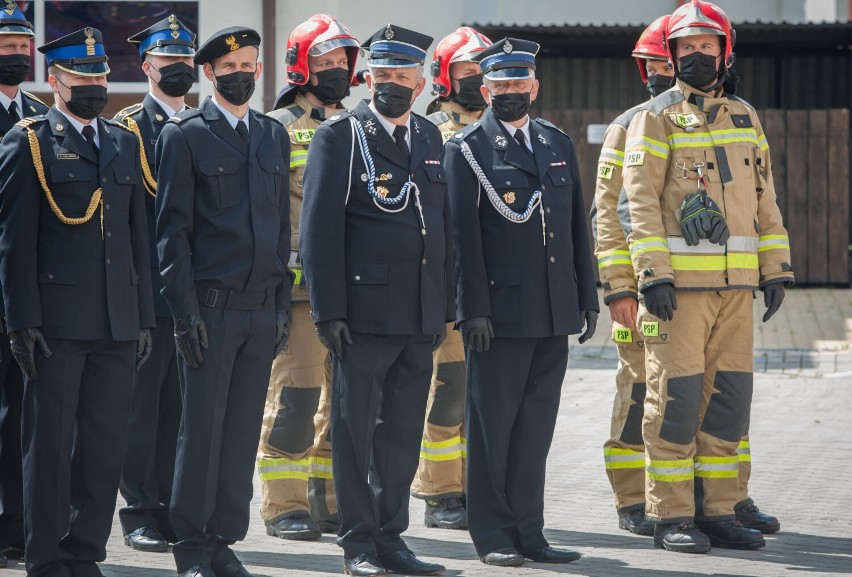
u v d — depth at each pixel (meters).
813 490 11.19
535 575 8.30
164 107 9.38
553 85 26.75
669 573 8.33
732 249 9.08
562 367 8.92
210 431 7.87
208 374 7.84
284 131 8.36
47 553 7.80
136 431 9.10
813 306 23.27
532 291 8.63
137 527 9.12
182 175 7.83
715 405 9.22
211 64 8.02
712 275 9.03
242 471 8.05
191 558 7.91
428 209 8.33
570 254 8.83
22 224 7.64
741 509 9.66
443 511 10.08
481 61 8.85
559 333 8.64
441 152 8.56
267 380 8.14
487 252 8.74
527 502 8.78
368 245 8.20
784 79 26.56
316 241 8.14
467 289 8.62
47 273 7.73
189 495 7.89
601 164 9.74
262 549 9.11
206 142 7.93
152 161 9.23
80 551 7.96
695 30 9.02
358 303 8.18
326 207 8.15
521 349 8.72
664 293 8.87
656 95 10.40
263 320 8.03
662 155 9.14
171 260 7.80
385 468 8.41
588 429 14.48
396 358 8.38
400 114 8.30
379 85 8.23
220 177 7.91
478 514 8.76
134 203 8.10
